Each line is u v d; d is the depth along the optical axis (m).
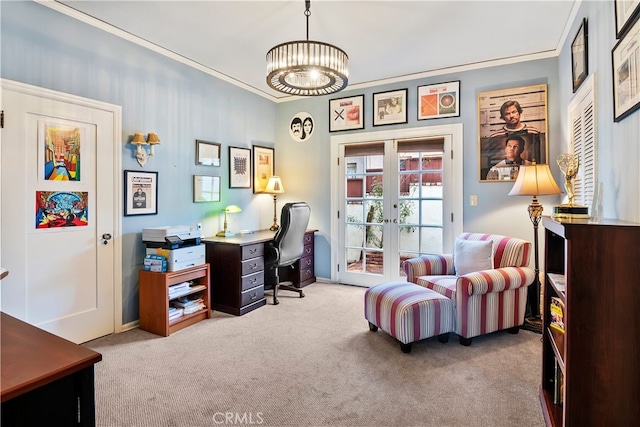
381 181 4.36
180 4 2.57
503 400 1.96
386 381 2.17
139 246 3.17
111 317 2.96
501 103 3.65
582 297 1.37
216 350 2.62
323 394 2.03
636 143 1.57
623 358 1.34
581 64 2.47
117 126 2.97
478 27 2.93
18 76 2.37
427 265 3.36
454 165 3.89
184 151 3.60
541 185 2.90
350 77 4.16
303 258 4.51
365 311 3.02
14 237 2.39
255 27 2.92
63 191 2.64
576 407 1.38
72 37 2.66
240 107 4.35
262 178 4.73
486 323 2.77
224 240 3.60
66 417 0.92
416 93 4.08
